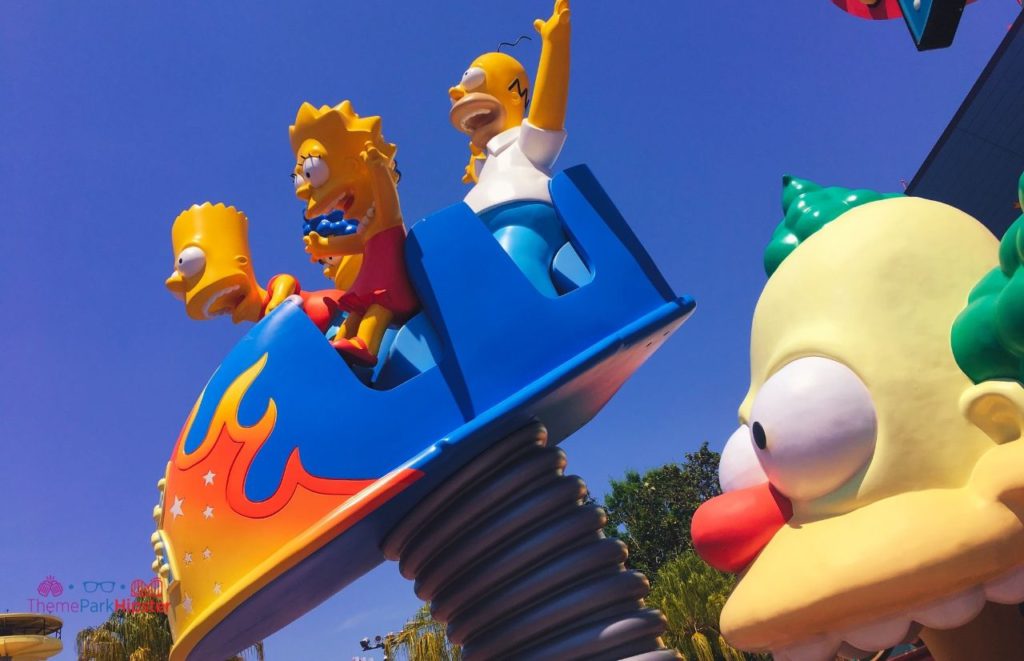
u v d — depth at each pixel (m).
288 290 8.58
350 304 7.65
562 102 8.62
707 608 29.05
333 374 7.18
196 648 7.37
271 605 7.58
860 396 5.17
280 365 7.37
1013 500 4.57
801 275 5.80
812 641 4.92
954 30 5.87
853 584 4.62
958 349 5.12
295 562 6.70
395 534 7.46
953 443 4.96
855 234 5.73
